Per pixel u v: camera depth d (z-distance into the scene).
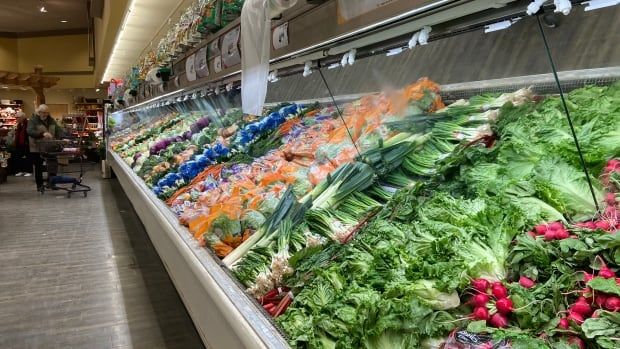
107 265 4.14
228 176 2.81
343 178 1.86
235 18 2.67
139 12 5.29
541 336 0.85
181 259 2.18
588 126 1.31
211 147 3.74
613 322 0.79
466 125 1.73
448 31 1.30
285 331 1.19
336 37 1.39
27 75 18.34
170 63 4.78
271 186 2.25
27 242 4.96
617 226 1.00
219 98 4.29
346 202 1.77
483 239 1.12
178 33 3.98
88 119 19.64
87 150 16.12
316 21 1.50
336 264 1.35
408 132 1.86
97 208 7.04
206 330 1.77
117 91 11.17
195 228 2.18
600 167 1.20
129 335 2.77
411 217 1.40
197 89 4.27
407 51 1.56
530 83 1.68
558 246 0.99
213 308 1.65
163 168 3.96
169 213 2.71
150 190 3.65
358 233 1.53
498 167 1.38
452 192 1.42
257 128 3.38
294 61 1.95
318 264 1.45
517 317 0.91
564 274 0.93
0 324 2.92
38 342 2.68
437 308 0.98
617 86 1.39
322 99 3.03
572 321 0.83
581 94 1.46
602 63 1.43
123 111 10.62
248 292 1.51
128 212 6.69
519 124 1.50
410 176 1.74
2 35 19.88
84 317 3.02
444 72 1.76
